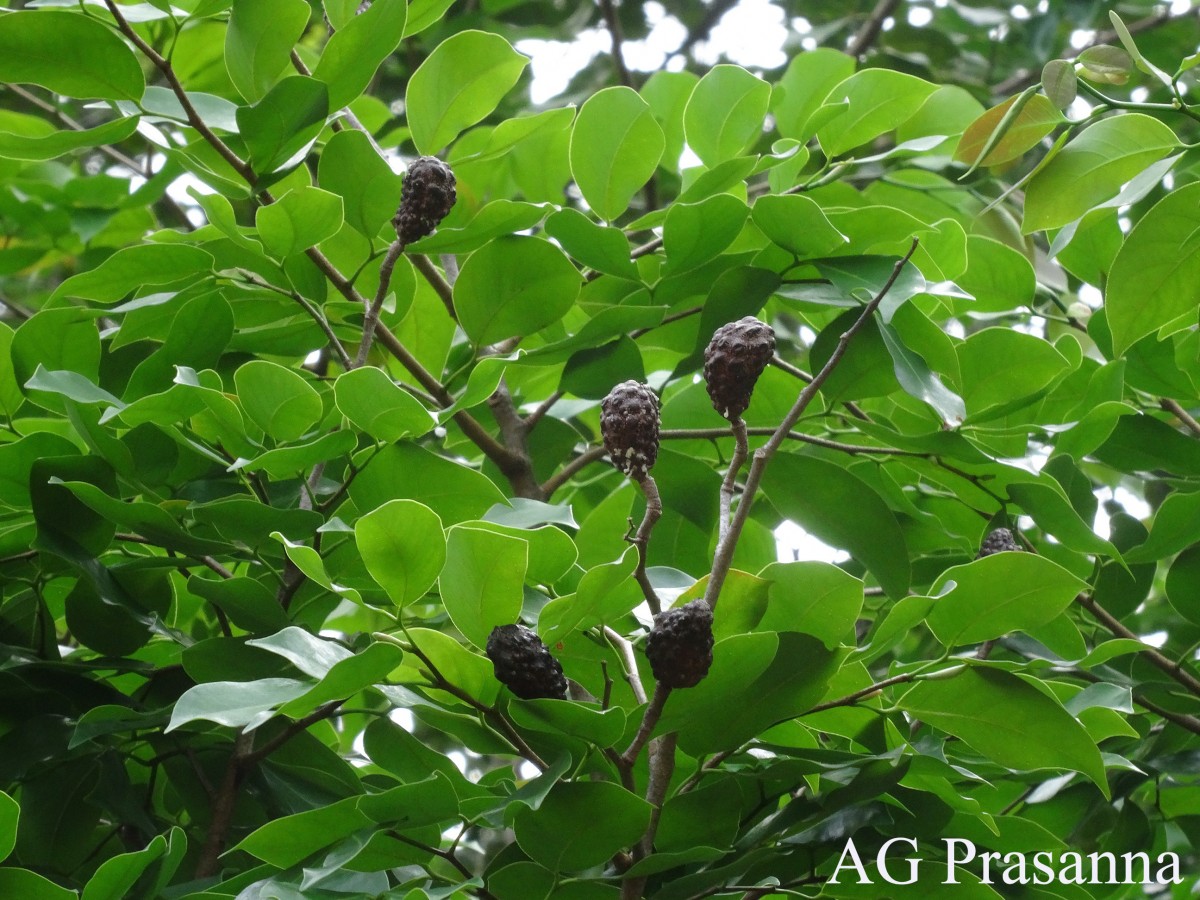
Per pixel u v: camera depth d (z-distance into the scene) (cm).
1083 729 109
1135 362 142
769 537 142
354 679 102
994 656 141
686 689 104
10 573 131
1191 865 144
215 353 128
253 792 129
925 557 143
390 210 126
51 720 124
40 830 129
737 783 110
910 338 129
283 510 120
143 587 132
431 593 132
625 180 135
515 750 111
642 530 104
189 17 125
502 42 129
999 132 116
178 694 130
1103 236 143
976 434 134
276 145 123
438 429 143
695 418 143
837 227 129
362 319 135
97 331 129
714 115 137
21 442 123
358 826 107
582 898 107
